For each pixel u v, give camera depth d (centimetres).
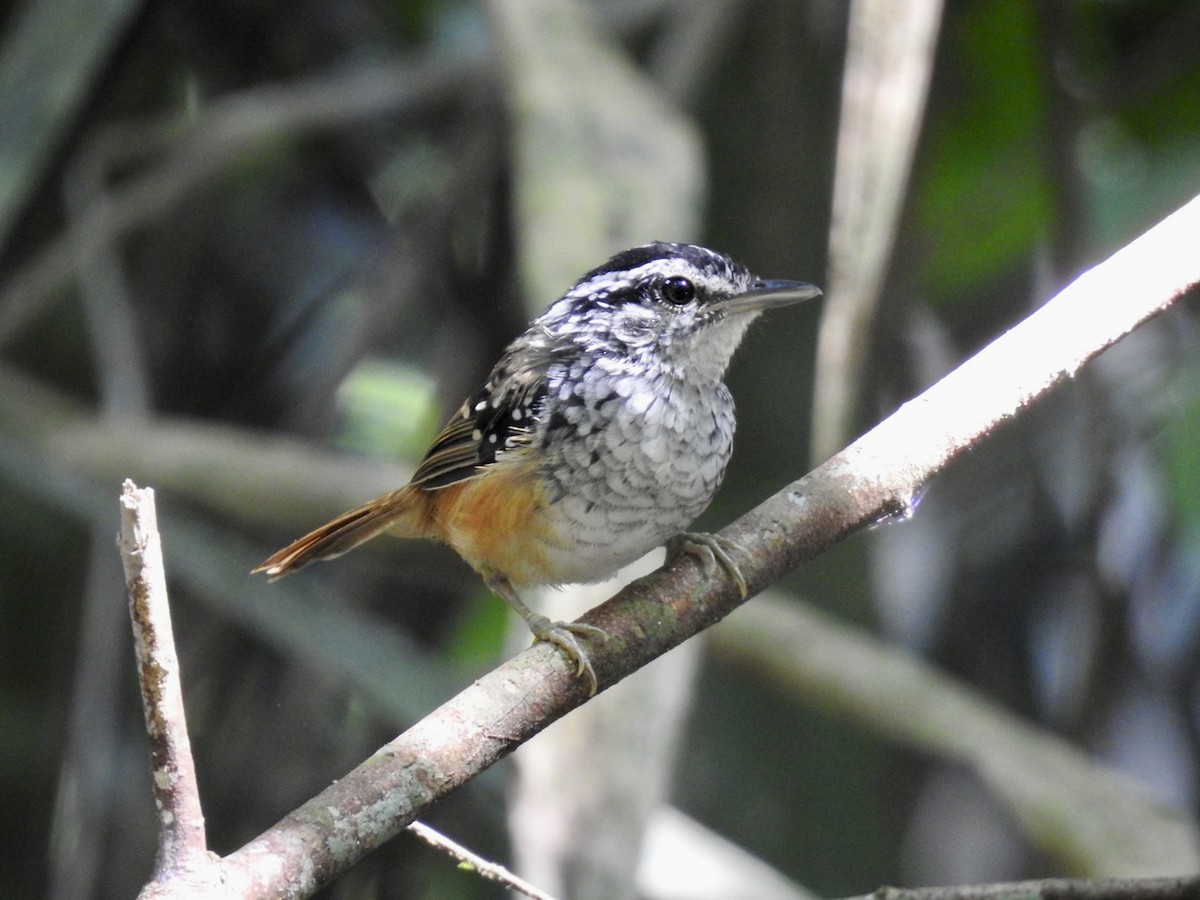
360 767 512
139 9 1176
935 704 890
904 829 1180
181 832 452
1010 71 1240
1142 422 1201
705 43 1112
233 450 1017
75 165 1194
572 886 629
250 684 1209
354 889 1162
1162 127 1272
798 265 1138
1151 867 792
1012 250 1284
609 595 814
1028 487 1268
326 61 1420
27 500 1238
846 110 700
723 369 833
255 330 1369
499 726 541
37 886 1165
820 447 681
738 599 610
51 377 1323
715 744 1080
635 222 817
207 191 1322
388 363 1434
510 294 1209
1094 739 1122
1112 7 1288
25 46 959
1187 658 1227
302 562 898
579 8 926
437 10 1426
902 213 927
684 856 900
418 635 1255
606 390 796
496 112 1216
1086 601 1140
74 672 1195
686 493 805
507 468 796
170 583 1208
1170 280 609
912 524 1283
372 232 1391
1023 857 1213
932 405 619
